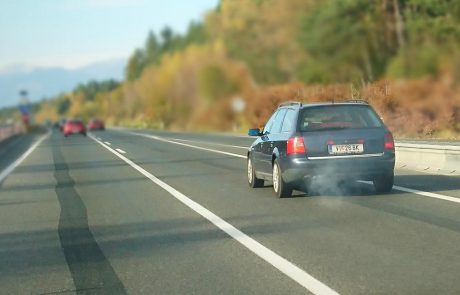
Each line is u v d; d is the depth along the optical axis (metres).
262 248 7.23
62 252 7.48
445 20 43.09
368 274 5.90
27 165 22.64
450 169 15.03
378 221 8.74
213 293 5.46
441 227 8.17
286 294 5.34
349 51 43.47
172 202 11.51
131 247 7.62
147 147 32.03
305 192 12.16
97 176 17.30
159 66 69.44
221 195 12.27
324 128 11.01
